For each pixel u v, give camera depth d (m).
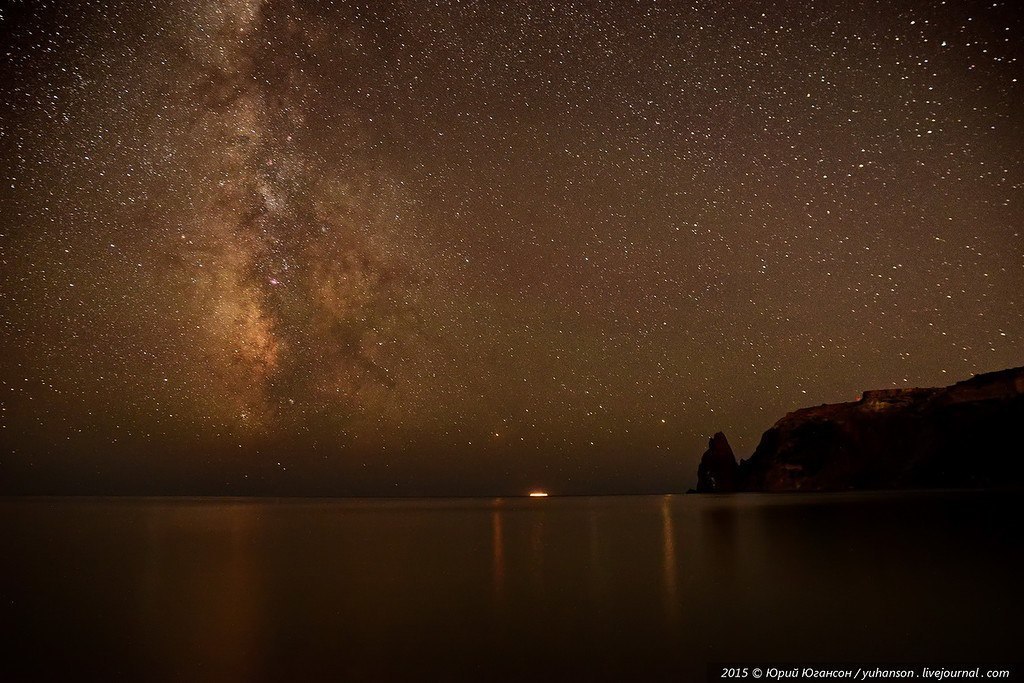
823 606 5.89
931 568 7.64
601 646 4.84
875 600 6.08
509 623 5.56
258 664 4.50
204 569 8.70
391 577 7.96
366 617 5.84
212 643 5.02
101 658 4.64
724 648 4.73
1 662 4.56
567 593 6.80
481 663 4.48
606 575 7.81
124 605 6.44
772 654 4.57
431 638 5.12
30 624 5.66
